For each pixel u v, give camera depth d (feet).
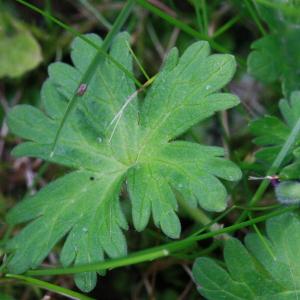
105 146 0.60
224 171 0.55
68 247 0.57
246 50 0.79
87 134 0.60
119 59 0.61
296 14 0.61
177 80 0.59
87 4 0.80
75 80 0.61
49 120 0.61
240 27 0.79
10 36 0.81
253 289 0.56
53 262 0.72
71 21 0.83
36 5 0.82
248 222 0.57
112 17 0.82
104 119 0.60
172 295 0.73
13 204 0.77
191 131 0.67
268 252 0.57
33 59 0.80
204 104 0.57
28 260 0.57
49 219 0.58
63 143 0.61
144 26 0.80
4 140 0.80
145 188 0.56
